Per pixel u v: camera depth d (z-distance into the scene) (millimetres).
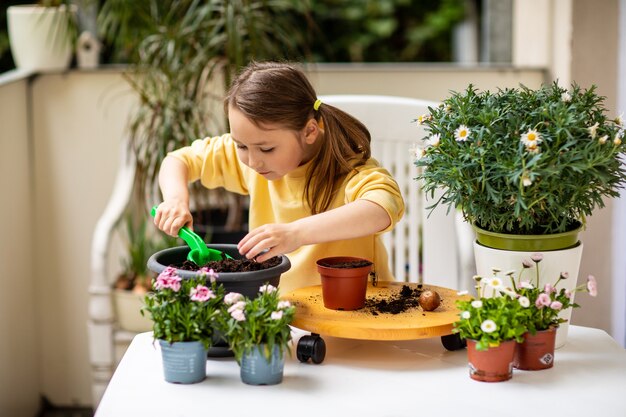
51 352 2855
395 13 4828
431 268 1924
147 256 2588
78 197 2764
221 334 1184
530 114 1194
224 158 1614
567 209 1236
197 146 1639
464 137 1191
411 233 2014
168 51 2434
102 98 2711
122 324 2488
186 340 1161
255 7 2533
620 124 1253
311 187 1502
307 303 1323
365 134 1516
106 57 3148
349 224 1311
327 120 1460
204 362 1186
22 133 2637
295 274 1525
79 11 2969
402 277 2049
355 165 1477
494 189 1210
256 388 1161
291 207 1532
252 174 1591
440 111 1268
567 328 1315
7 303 2467
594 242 2180
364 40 4816
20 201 2615
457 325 1186
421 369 1225
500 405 1111
